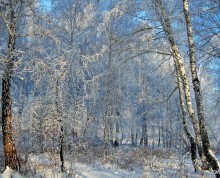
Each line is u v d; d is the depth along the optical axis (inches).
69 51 477.1
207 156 324.5
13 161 375.2
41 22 479.2
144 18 446.0
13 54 377.7
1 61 370.0
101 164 480.7
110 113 757.3
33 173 369.4
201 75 565.9
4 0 376.2
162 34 461.1
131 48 459.5
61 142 412.2
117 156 574.2
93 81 553.0
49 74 425.7
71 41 675.4
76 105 482.9
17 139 500.1
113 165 476.1
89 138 765.3
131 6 433.4
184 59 494.9
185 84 406.9
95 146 740.7
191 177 350.3
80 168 432.5
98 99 727.7
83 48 697.0
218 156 656.4
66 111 444.1
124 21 539.2
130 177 386.3
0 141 475.2
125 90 878.4
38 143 543.2
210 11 452.4
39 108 444.8
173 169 400.8
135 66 794.8
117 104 805.2
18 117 512.7
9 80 390.3
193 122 402.3
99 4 647.8
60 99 430.0
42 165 425.7
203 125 334.6
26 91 692.7
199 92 347.9
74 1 728.3
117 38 472.1
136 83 861.2
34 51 432.5
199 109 341.4
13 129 496.1
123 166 459.5
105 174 403.9
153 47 484.7
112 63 609.3
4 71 371.9
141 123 1020.5
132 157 540.4
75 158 487.2
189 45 370.9
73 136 523.5
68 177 365.7
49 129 432.5
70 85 526.3
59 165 431.8
